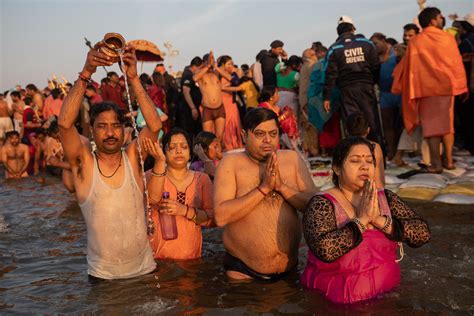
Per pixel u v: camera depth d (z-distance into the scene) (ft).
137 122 32.27
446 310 9.64
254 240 11.70
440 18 24.23
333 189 11.13
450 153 24.77
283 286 11.35
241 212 11.42
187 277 12.26
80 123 39.75
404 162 27.81
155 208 14.03
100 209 12.01
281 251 11.80
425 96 23.88
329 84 27.07
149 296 10.96
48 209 22.15
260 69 38.27
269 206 11.75
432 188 21.27
